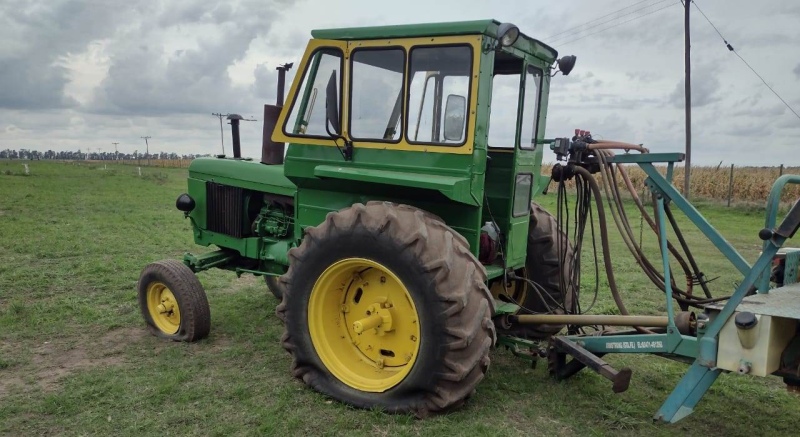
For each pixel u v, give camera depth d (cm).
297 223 432
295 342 378
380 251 338
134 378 383
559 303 435
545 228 465
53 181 2288
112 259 764
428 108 355
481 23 330
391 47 360
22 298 570
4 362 404
